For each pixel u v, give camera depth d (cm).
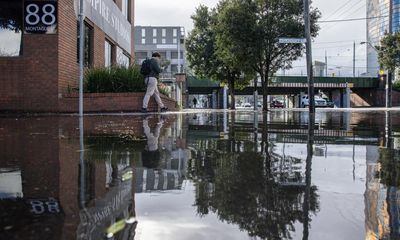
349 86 7100
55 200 250
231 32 3027
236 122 1184
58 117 1090
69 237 185
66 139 583
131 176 332
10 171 343
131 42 2788
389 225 217
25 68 1266
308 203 260
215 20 4175
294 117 1619
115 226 203
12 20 1268
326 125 1080
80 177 322
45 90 1271
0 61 1261
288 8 2978
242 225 214
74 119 1014
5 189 278
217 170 368
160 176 335
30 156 425
